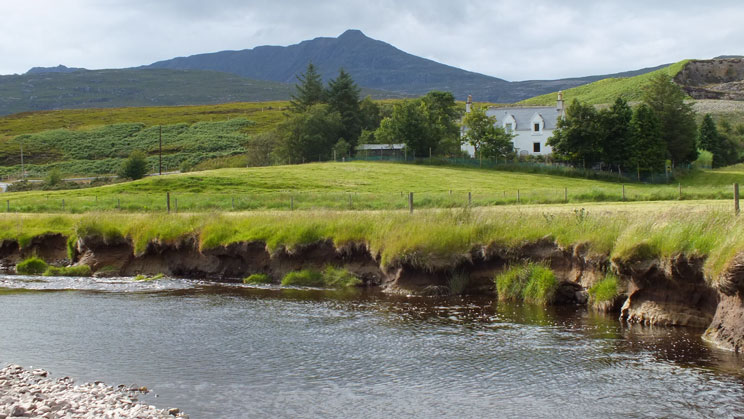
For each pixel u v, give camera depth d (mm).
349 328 16391
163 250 26391
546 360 13484
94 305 19734
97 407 10938
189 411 11039
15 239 29312
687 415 10562
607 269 18125
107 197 54312
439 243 21109
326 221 24484
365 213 25625
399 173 73875
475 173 77188
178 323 17188
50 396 11484
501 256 20750
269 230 25016
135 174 88688
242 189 60031
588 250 18688
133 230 27094
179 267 26016
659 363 13094
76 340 15578
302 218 25234
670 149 94875
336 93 114625
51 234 29266
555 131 87062
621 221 18984
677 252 15539
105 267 26641
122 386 12234
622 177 80062
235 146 132875
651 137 81625
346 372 12992
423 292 20828
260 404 11359
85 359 14031
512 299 19594
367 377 12680
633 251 16594
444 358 13750
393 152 93000
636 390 11695
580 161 84250
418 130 91938
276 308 18953
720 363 12977
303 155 99250
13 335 16094
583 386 11977
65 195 57531
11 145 134750
